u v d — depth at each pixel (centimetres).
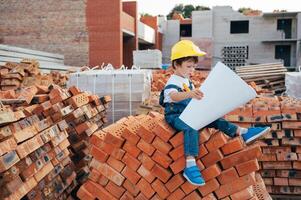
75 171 601
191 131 368
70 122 629
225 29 3853
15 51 1677
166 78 1401
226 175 386
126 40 2970
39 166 438
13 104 521
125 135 398
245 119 616
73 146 625
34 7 2552
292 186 615
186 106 366
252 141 404
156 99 819
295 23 3756
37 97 555
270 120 610
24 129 422
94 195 412
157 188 392
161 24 4044
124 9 2958
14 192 373
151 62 2277
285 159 607
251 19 3806
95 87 900
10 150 369
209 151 383
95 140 414
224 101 360
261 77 1250
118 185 406
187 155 368
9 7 2573
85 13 2511
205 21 3844
